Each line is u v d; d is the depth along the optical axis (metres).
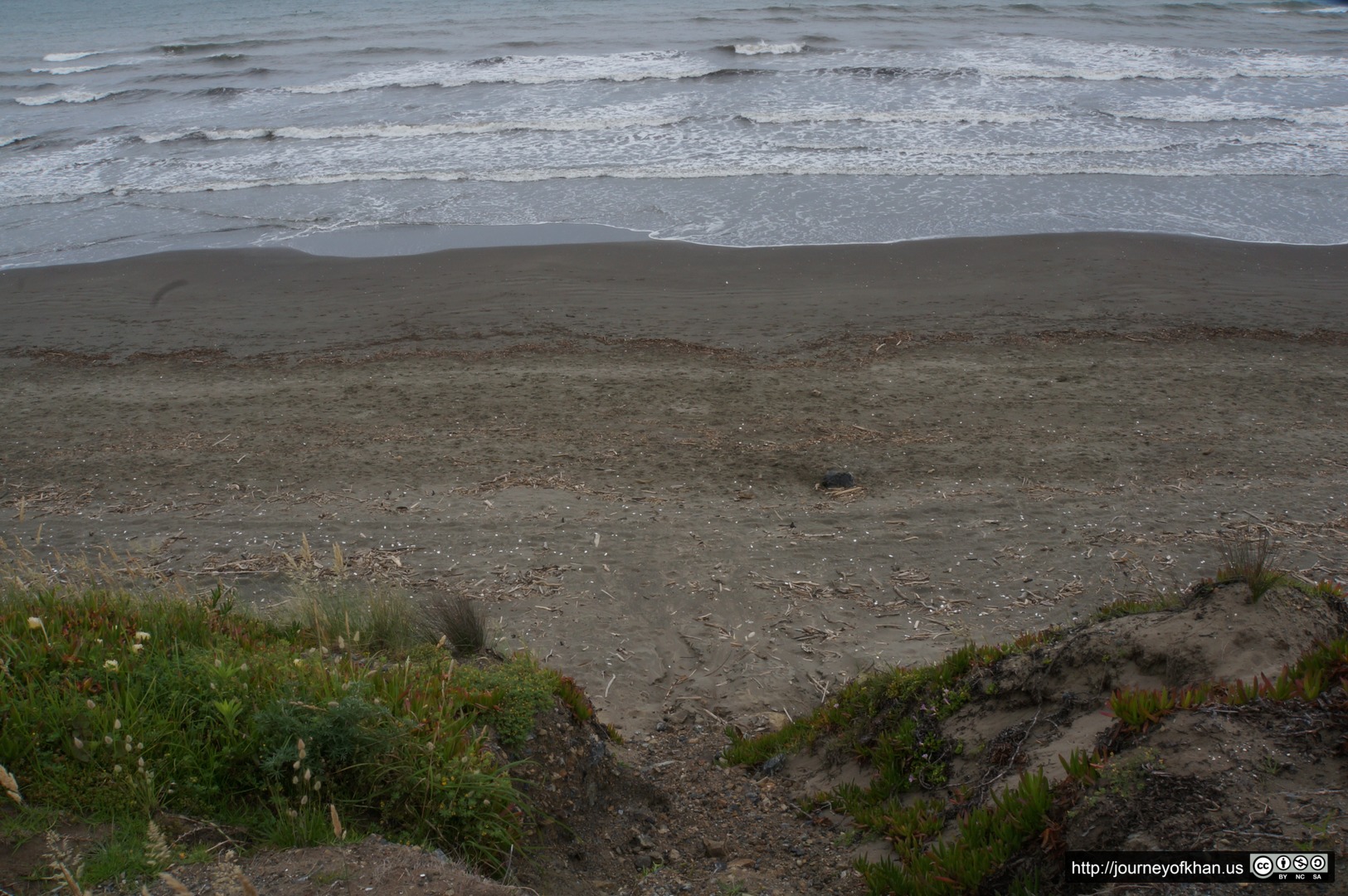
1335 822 2.87
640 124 25.30
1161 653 4.05
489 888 3.11
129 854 3.12
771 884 3.99
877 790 4.53
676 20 40.62
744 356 12.41
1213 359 11.84
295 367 12.39
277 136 25.34
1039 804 3.39
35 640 4.12
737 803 4.80
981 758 4.23
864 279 15.41
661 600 7.34
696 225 18.27
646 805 4.67
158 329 14.00
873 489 8.88
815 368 11.93
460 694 4.25
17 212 19.91
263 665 4.25
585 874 3.96
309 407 11.02
